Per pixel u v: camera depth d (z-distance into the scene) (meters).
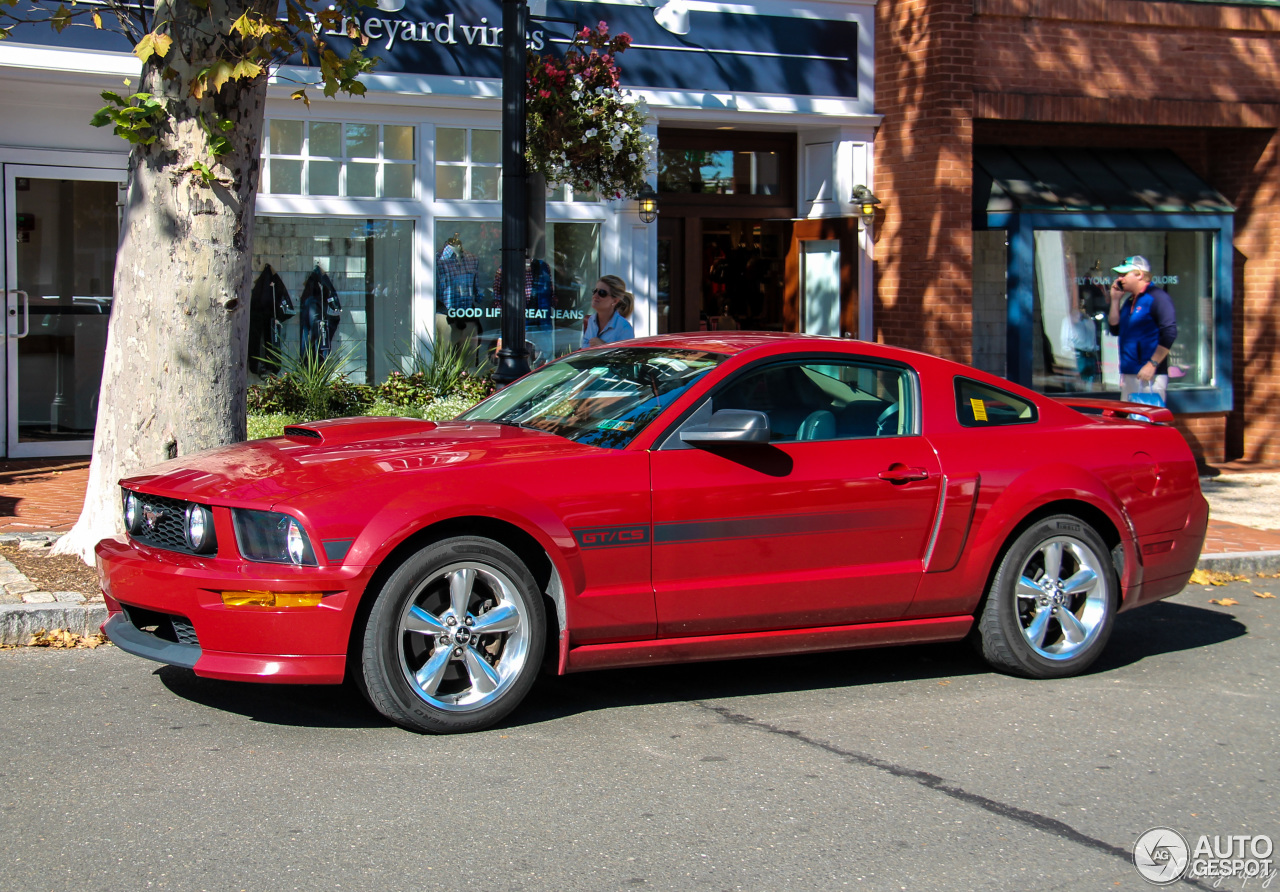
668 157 13.29
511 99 8.41
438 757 4.54
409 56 11.45
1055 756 4.74
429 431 5.53
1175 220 13.11
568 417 5.48
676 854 3.74
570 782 4.32
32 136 10.91
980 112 12.46
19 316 11.04
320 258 11.55
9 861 3.59
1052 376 12.96
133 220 6.86
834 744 4.82
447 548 4.66
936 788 4.36
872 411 5.57
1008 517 5.60
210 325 6.88
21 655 5.79
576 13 12.00
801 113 12.72
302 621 4.46
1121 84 12.94
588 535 4.89
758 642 5.27
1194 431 13.45
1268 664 6.23
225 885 3.46
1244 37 13.38
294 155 11.30
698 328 13.58
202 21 6.59
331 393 10.95
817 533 5.28
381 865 3.61
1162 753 4.80
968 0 12.32
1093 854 3.82
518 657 4.83
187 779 4.27
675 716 5.14
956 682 5.77
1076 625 5.83
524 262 8.56
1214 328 13.46
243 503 4.56
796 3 12.67
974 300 13.07
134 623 4.93
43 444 11.27
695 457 5.11
